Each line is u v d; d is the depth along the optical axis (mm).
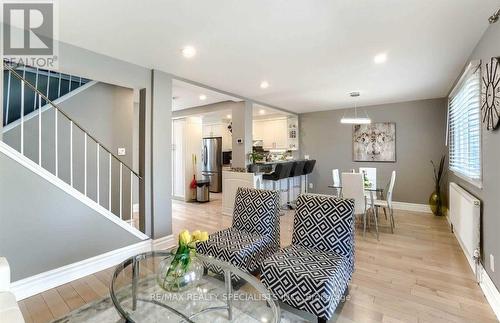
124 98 4223
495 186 2084
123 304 1694
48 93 3568
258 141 7383
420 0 1827
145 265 2119
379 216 4840
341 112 6184
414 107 5277
